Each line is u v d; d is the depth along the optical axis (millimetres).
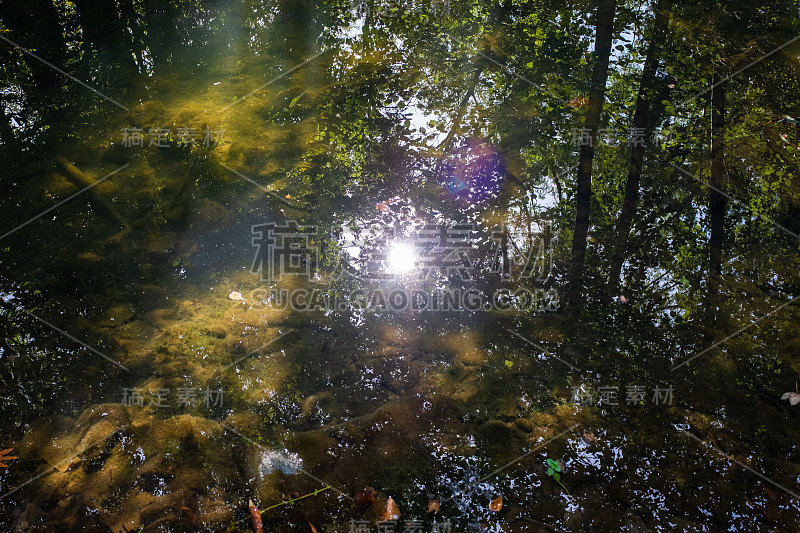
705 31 5336
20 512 2309
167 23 5613
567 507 2375
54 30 5246
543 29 5566
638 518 2355
